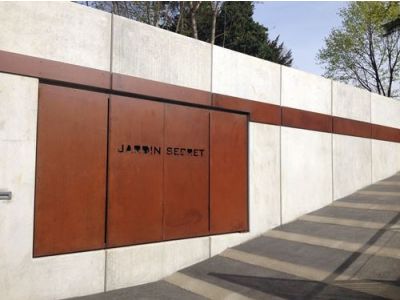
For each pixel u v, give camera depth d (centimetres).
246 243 827
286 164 948
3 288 537
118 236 650
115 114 658
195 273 698
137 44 686
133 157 676
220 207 802
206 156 786
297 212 962
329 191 1063
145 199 687
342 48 2978
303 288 596
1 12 546
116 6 1853
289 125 963
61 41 598
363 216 912
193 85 765
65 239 594
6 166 544
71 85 612
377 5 2712
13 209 547
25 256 555
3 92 545
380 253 689
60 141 596
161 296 611
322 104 1070
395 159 1366
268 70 920
